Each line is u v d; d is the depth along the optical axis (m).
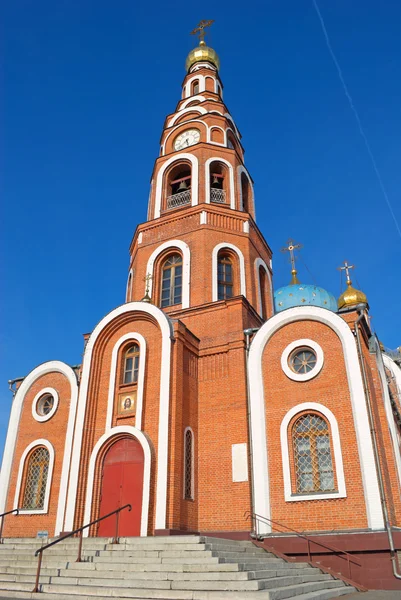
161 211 25.77
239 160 27.67
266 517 16.45
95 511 17.52
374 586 14.30
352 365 17.11
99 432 19.00
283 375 18.28
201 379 19.81
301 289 29.14
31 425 22.12
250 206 27.88
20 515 20.30
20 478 21.00
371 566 14.53
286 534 15.79
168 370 18.08
